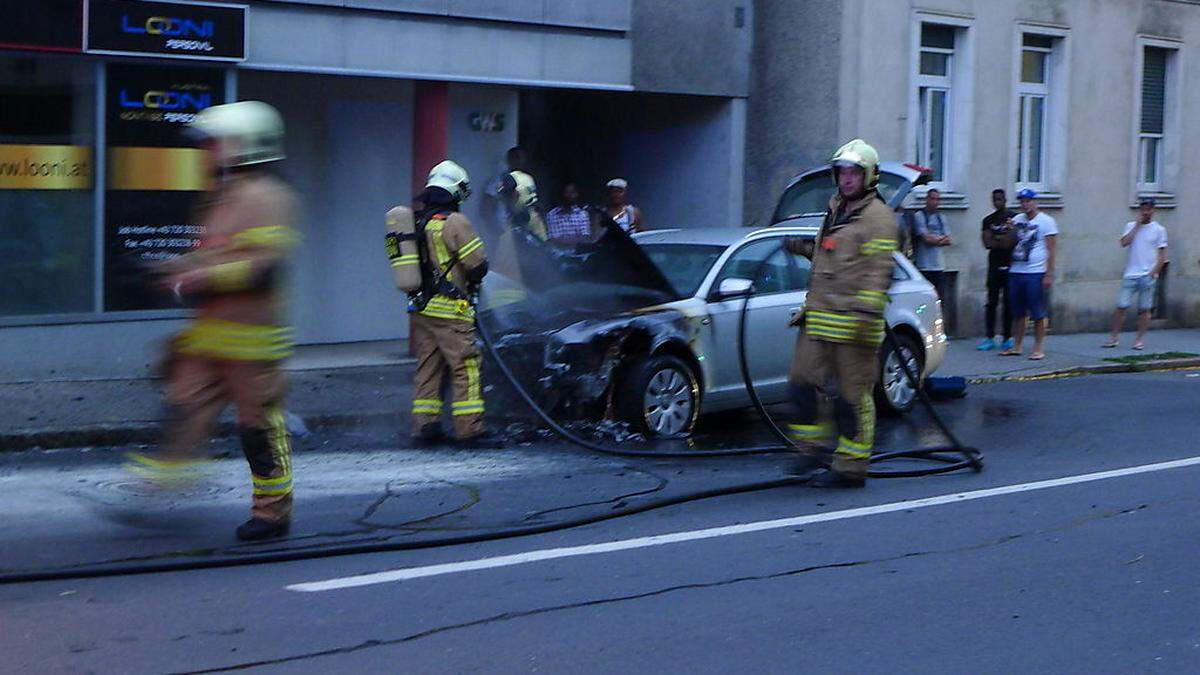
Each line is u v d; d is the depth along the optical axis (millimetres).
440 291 9531
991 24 18266
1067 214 19609
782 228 11461
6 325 11227
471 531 7254
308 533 7145
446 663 5273
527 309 10422
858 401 8539
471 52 13766
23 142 11281
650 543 7145
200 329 6641
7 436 9289
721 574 6590
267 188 6578
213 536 7016
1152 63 20953
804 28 16828
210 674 5086
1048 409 12648
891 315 11797
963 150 18125
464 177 9695
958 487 8742
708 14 16469
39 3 11039
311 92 13820
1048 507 8172
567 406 10047
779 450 9750
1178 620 6020
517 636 5609
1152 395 13812
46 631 5531
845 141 16672
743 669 5297
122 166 11695
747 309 10531
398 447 9734
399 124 14422
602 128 17844
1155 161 21250
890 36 17031
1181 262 21312
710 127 17125
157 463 6758
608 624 5797
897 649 5566
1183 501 8414
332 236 14125
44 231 11430
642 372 9977
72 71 11422
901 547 7168
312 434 10219
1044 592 6410
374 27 13055
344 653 5352
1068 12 19234
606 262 10461
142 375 11734
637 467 9172
